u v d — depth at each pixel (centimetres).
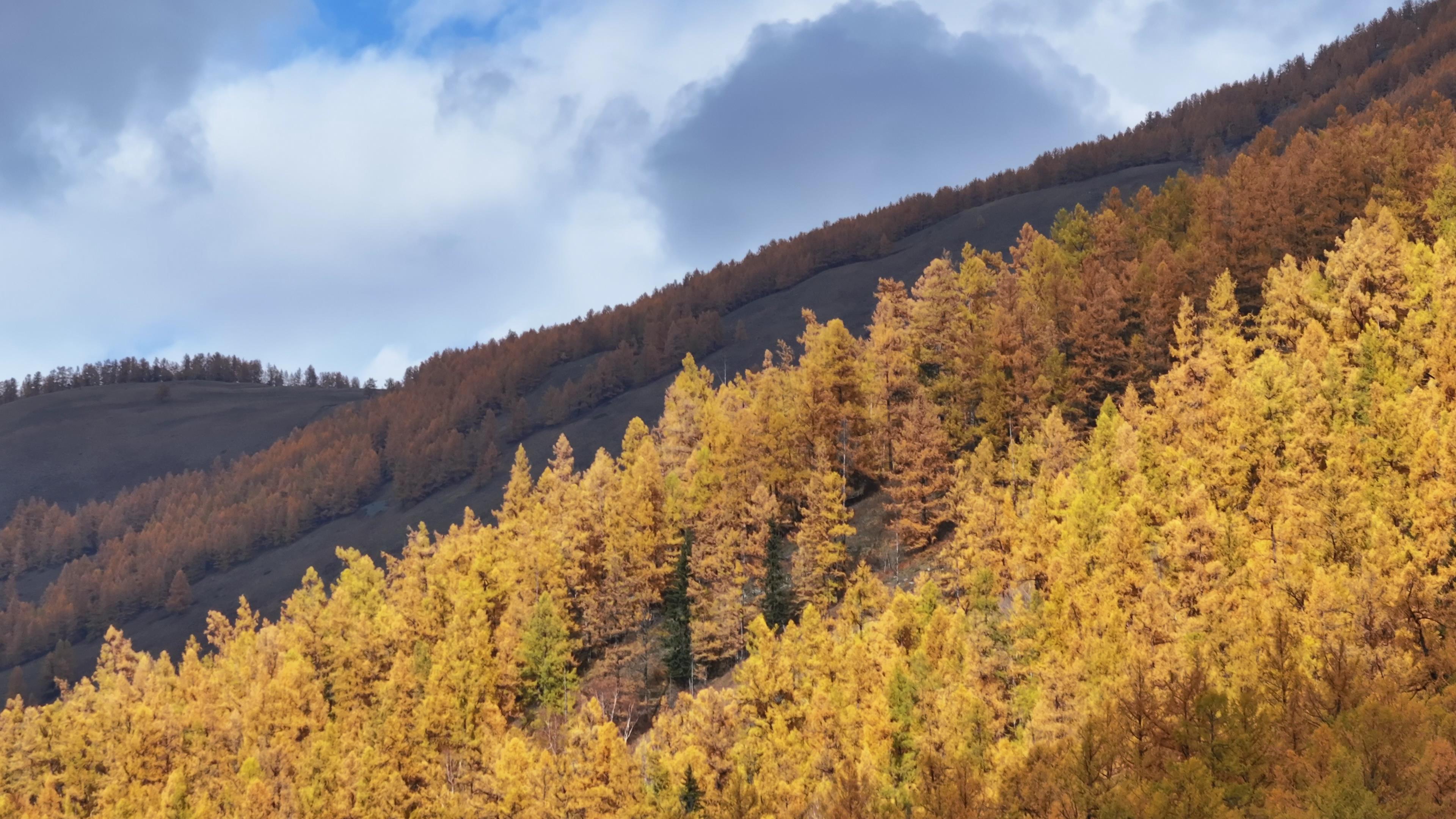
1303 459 4719
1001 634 4619
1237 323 6994
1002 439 7656
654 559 8331
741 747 4784
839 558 6956
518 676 7381
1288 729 2508
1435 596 3141
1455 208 7350
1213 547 4278
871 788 3622
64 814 7669
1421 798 2106
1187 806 2291
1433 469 4000
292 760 6975
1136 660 2944
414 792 6544
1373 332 5500
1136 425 6359
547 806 5209
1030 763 2906
